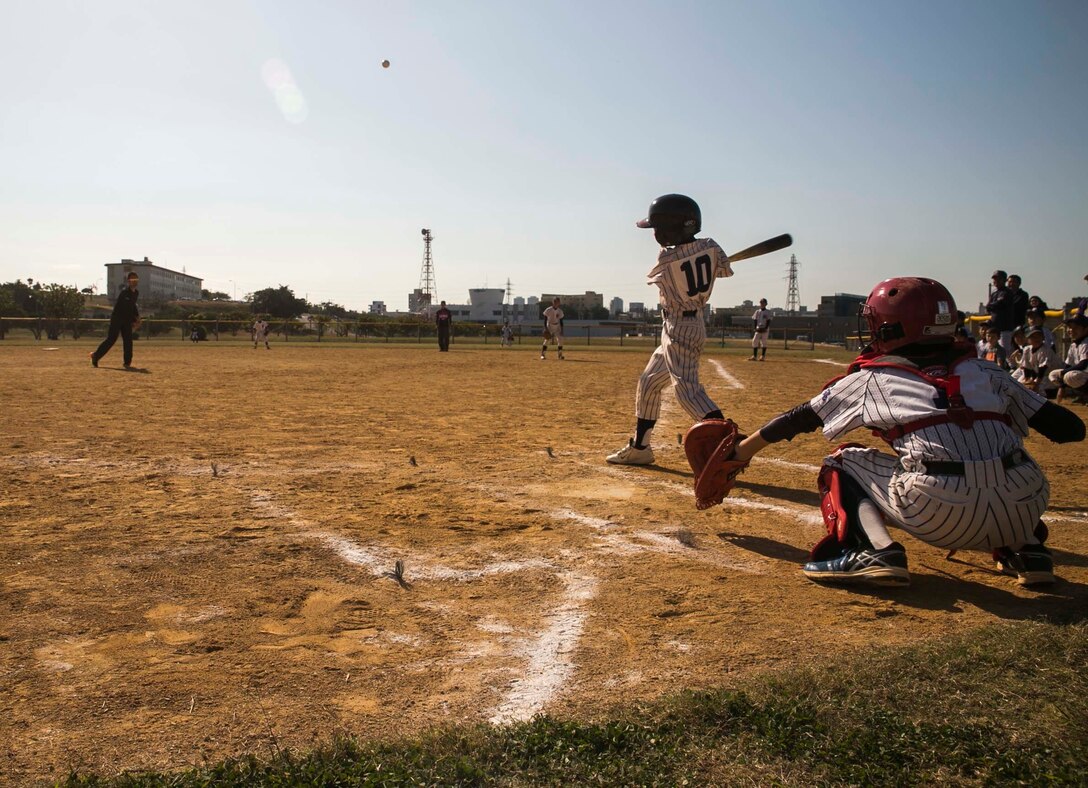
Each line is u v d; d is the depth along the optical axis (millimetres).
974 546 3361
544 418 9398
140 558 3861
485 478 5879
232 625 3096
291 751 2113
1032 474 3254
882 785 1808
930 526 3311
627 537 4363
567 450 7156
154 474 5844
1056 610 3217
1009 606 3328
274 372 16594
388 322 48188
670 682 2592
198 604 3307
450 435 7961
